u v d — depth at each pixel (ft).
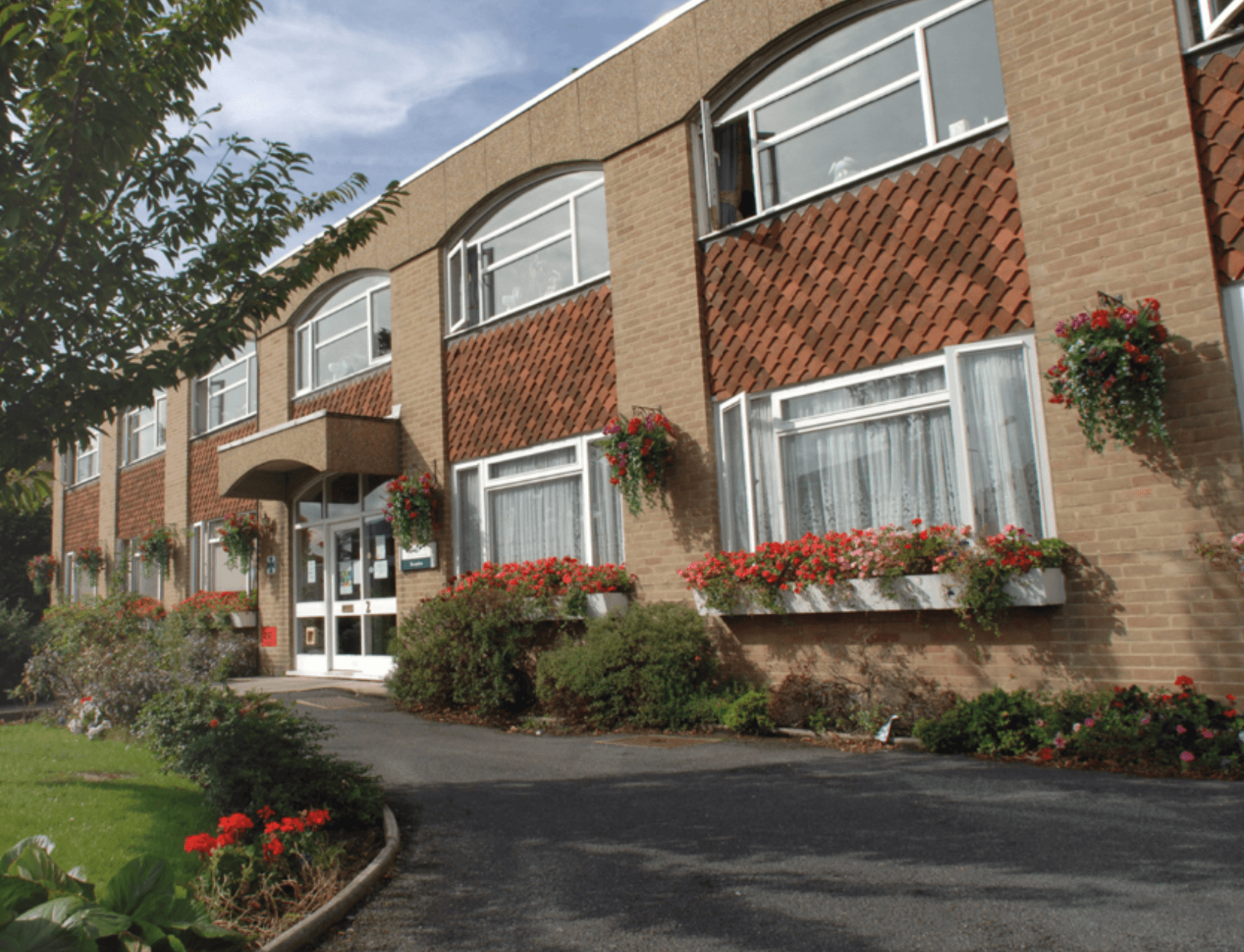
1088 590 22.57
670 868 14.28
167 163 18.65
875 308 27.14
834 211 28.40
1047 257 23.93
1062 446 23.26
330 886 13.51
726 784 19.70
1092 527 22.65
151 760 22.90
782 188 30.71
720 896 12.92
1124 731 19.81
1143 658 21.66
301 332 51.19
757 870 13.92
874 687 25.39
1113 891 12.21
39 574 77.51
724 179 32.24
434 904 13.30
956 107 26.86
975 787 18.26
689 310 31.42
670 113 32.76
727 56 31.40
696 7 32.37
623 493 31.35
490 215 40.57
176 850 15.01
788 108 30.73
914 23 28.02
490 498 38.60
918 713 23.85
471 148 40.40
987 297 24.97
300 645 48.88
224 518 55.88
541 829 16.92
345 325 48.16
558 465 35.94
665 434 30.96
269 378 52.08
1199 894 11.98
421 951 11.63
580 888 13.60
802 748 23.44
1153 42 22.61
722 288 31.01
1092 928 11.11
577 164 36.50
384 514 40.88
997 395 24.82
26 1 15.61
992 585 22.66
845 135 29.25
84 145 16.05
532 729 28.99
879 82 28.66
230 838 13.76
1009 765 20.29
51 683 33.35
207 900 12.57
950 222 25.91
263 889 12.71
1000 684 23.71
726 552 30.22
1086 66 23.62
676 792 19.17
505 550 37.88
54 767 21.90
